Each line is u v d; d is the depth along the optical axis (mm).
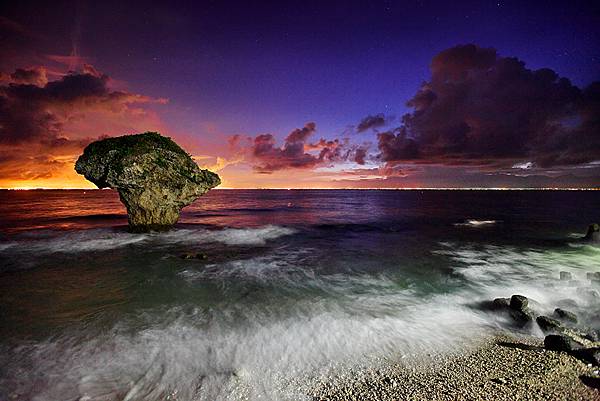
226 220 39281
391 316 9758
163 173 22203
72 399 5797
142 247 19812
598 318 9680
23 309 10062
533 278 14180
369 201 103562
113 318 9398
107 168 20891
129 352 7445
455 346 7891
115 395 5914
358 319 9492
